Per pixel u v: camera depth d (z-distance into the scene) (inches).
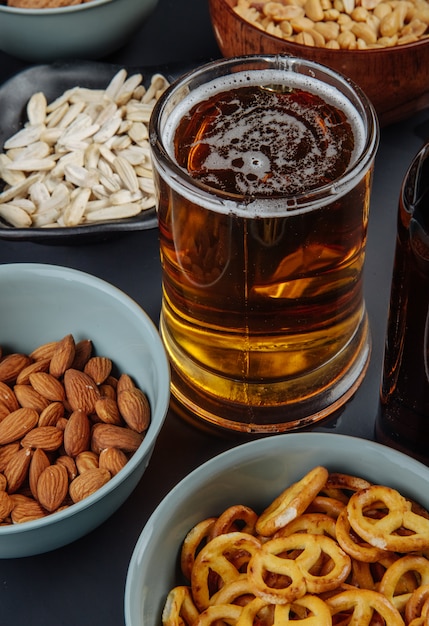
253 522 23.3
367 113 23.1
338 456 23.3
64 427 24.9
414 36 29.2
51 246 29.0
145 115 31.1
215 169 22.9
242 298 23.2
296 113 23.5
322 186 22.1
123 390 25.2
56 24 31.0
